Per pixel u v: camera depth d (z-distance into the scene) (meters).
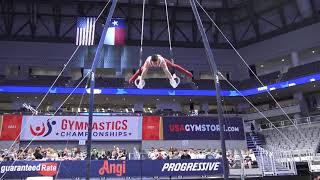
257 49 41.56
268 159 21.73
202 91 38.75
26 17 39.91
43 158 17.89
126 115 28.00
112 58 40.69
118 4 39.84
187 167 16.70
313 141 28.73
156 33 42.88
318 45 36.03
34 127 25.91
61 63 39.59
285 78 36.69
